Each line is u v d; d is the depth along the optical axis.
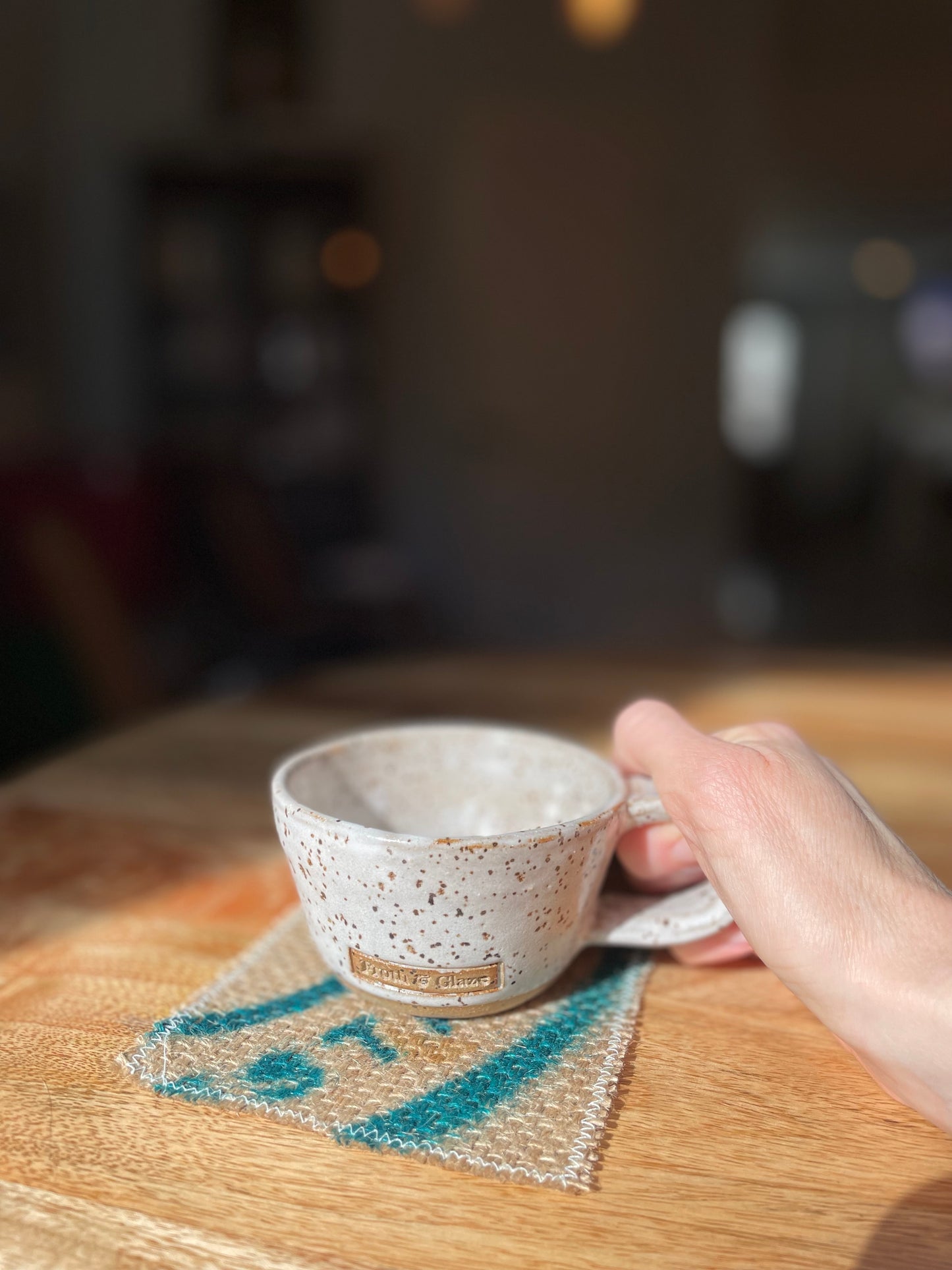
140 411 4.48
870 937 0.32
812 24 4.60
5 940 0.50
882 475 8.98
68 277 4.41
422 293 4.28
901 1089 0.33
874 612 4.80
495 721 0.88
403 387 4.36
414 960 0.40
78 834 0.64
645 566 4.31
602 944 0.49
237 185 4.32
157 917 0.53
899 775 0.73
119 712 1.32
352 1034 0.42
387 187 4.21
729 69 3.87
